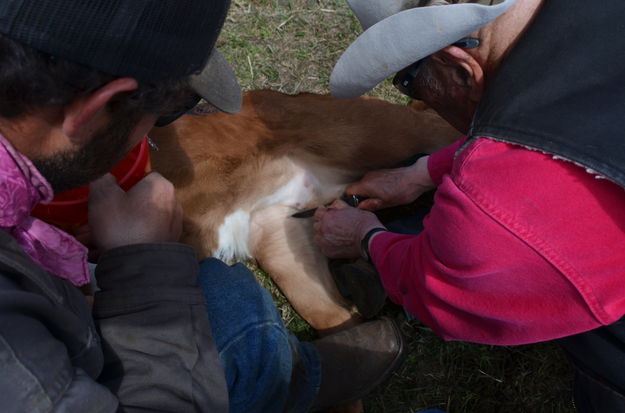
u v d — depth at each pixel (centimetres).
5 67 77
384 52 125
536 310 126
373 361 231
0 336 80
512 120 111
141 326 123
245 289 164
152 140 225
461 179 119
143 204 148
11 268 87
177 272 131
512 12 116
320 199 266
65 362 88
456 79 138
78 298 108
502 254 117
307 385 189
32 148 90
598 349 150
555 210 109
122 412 116
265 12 303
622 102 104
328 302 256
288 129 247
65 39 76
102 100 81
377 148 252
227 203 252
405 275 164
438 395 254
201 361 127
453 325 153
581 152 102
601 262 111
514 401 252
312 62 300
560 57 110
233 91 132
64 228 163
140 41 81
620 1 109
